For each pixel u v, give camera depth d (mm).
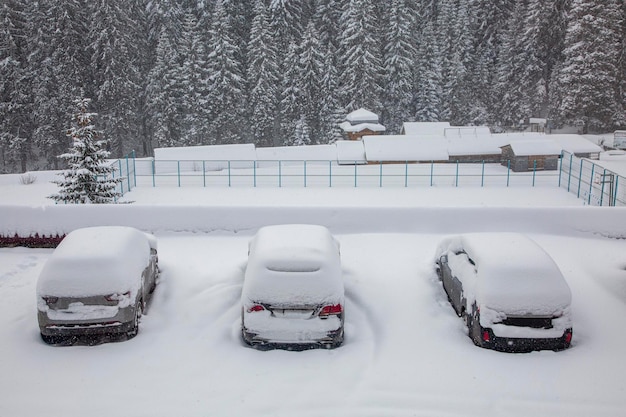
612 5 63219
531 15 69062
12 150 59625
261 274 9000
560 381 8000
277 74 68312
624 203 30109
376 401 7473
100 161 21500
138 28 69938
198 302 10898
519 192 35938
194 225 16422
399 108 68812
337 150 49281
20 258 14336
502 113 71062
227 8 73188
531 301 8836
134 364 8484
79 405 7352
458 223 16531
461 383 7957
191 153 46781
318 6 74812
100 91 60531
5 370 8266
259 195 35156
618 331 9828
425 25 78312
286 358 8688
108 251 9578
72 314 8883
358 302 11109
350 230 16438
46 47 60656
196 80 65000
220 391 7727
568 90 63531
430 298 11195
